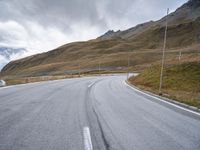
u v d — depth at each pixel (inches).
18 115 300.5
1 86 826.8
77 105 390.6
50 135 211.2
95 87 823.7
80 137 205.6
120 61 5438.0
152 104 425.7
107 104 412.5
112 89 759.1
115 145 187.0
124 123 265.0
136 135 216.7
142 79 1218.6
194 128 247.3
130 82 1231.5
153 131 232.1
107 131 228.8
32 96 512.7
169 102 462.0
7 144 185.6
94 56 7308.1
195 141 201.2
